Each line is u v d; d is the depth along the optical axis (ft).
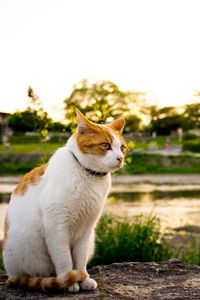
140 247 7.22
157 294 4.22
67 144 4.28
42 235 4.14
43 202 4.04
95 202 4.10
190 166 33.91
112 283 4.58
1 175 30.01
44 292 4.22
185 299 4.05
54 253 4.09
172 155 35.40
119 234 7.29
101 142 4.09
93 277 4.83
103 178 4.16
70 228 4.11
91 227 4.25
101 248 7.07
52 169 4.11
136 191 22.70
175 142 54.95
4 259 4.38
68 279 4.11
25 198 4.20
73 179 4.01
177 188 24.25
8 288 4.36
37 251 4.20
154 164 33.42
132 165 31.81
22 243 4.17
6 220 4.35
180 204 17.97
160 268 5.09
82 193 4.02
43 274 4.34
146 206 17.15
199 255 7.71
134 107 62.03
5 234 4.34
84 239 4.26
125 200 19.01
